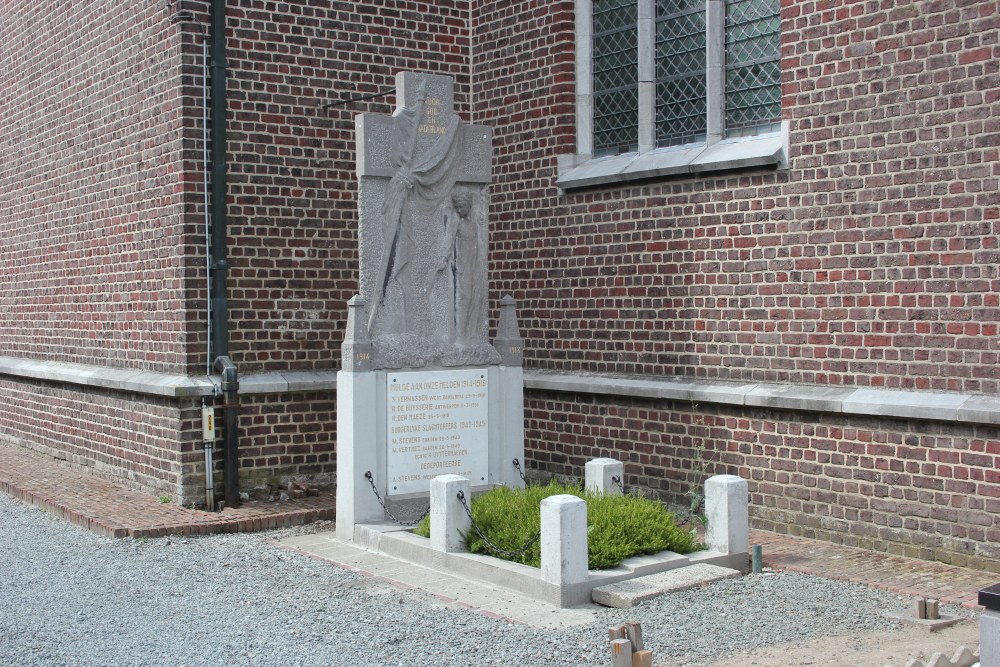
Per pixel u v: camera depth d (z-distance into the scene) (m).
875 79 10.45
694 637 7.86
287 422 13.84
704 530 10.97
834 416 10.72
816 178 10.95
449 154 11.66
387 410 11.17
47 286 16.78
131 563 10.67
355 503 11.07
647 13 13.17
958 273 9.86
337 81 14.33
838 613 8.39
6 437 18.41
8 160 18.06
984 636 5.86
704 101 12.64
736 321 11.74
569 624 8.27
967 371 9.79
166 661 7.71
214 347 13.31
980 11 9.69
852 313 10.66
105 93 14.87
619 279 13.09
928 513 9.98
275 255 13.85
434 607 8.84
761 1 11.99
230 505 12.97
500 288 14.83
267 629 8.38
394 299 11.36
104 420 15.00
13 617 8.90
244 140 13.64
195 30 13.21
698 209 12.12
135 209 14.18
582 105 13.95
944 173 9.95
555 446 13.80
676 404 12.25
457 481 10.03
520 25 14.56
